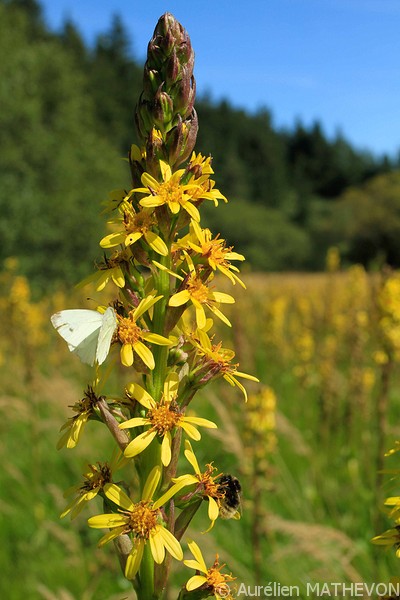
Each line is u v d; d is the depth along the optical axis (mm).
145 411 2801
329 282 13211
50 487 7191
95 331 2631
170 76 2859
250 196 116188
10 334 11383
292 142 147375
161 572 2684
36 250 33281
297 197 121250
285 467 7383
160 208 2797
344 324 11336
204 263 2898
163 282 2852
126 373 6871
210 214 86062
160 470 2670
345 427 7984
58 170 34781
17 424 9383
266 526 5270
